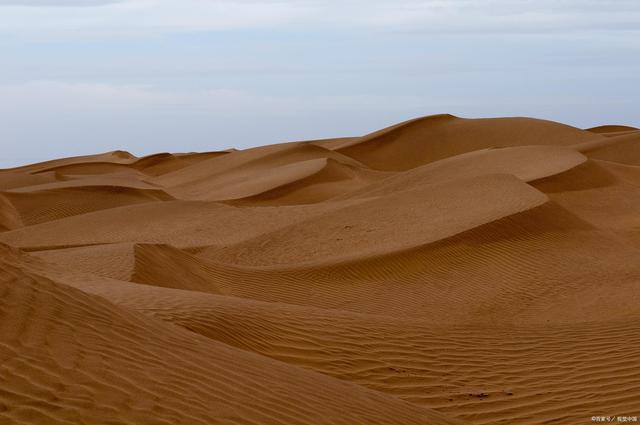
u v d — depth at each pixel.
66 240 35.38
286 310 12.03
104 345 6.86
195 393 6.27
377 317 12.76
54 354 6.34
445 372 10.28
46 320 7.02
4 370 5.83
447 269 22.02
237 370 7.29
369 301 20.02
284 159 71.75
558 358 10.88
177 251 21.06
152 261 19.06
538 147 50.38
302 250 28.58
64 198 48.94
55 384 5.77
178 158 99.75
